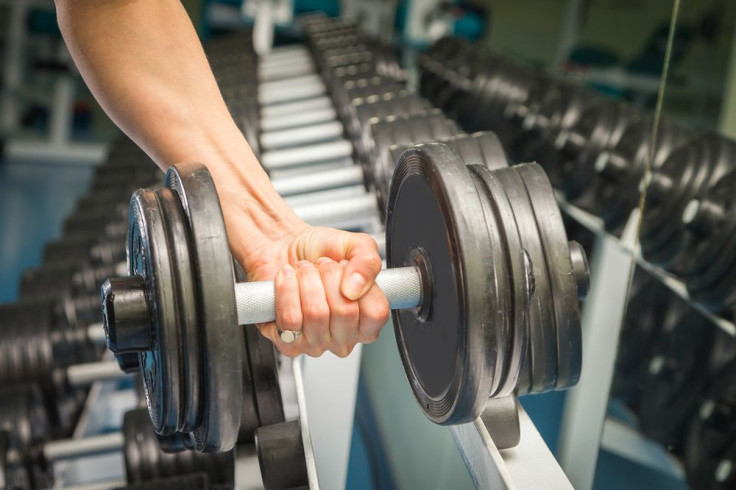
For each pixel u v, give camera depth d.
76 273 1.92
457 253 0.72
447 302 0.77
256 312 0.76
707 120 1.60
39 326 1.54
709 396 1.50
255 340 1.00
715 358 1.52
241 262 0.84
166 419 0.74
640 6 4.97
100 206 2.57
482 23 4.64
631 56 4.82
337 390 1.35
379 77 2.44
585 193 2.21
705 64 1.57
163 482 1.21
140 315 0.72
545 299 0.99
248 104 2.33
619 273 1.94
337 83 2.51
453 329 0.76
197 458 1.30
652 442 1.51
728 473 1.50
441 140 1.32
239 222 0.84
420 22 4.11
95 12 0.81
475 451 0.99
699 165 1.52
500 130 2.93
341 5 4.60
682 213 1.52
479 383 0.74
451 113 3.21
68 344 1.69
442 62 3.44
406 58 4.39
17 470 1.30
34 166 5.04
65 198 4.41
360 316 0.77
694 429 1.51
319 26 3.94
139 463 1.30
